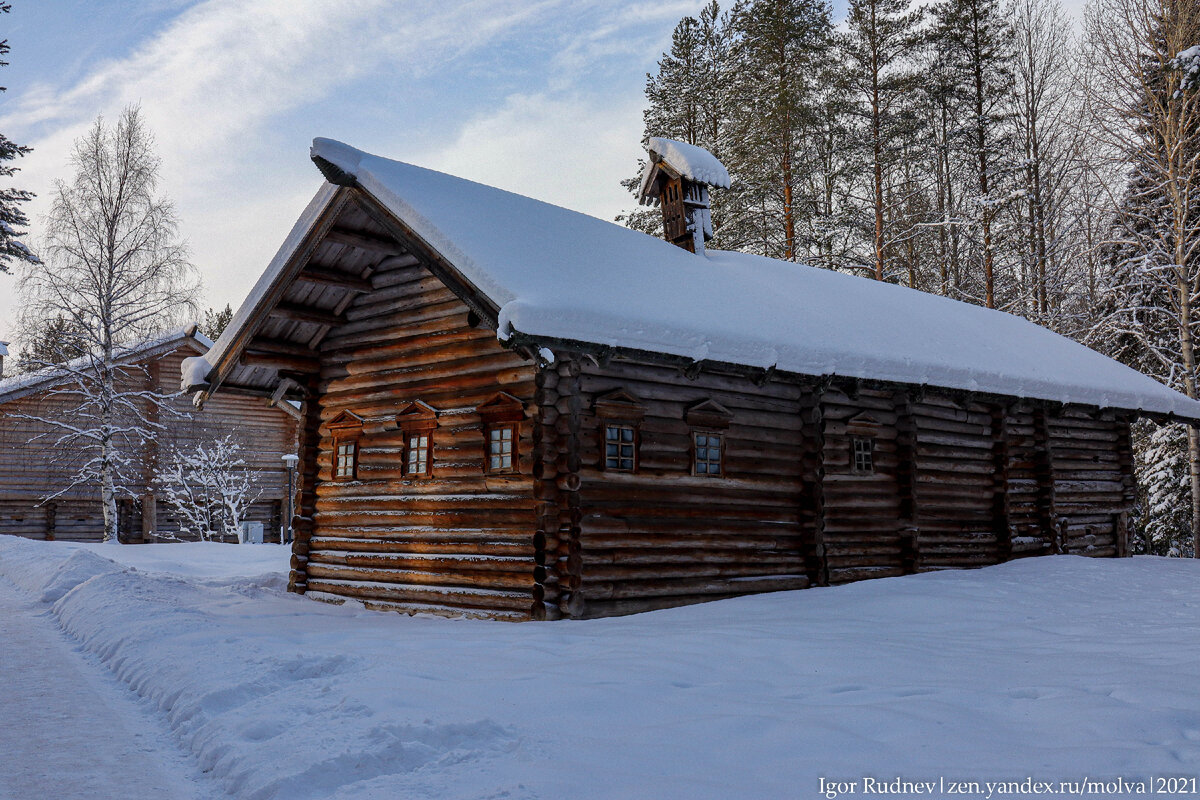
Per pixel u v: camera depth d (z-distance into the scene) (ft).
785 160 85.05
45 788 13.71
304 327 42.14
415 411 37.27
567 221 44.21
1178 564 50.67
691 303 37.42
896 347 44.11
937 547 46.37
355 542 39.68
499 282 29.99
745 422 38.34
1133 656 21.04
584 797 11.39
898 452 44.86
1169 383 74.54
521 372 33.81
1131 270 78.43
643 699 16.58
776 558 38.70
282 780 12.40
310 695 17.29
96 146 83.05
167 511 91.45
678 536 35.06
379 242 38.40
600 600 32.30
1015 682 17.67
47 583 40.78
